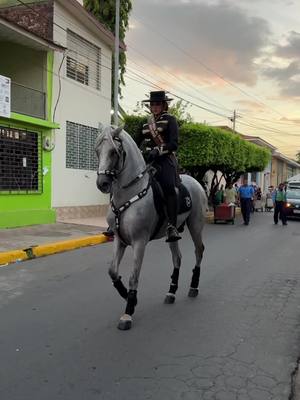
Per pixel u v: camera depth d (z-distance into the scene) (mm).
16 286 7469
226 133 22750
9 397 3701
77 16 17922
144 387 3922
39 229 14156
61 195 17422
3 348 4734
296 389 3955
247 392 3887
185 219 6629
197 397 3770
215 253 11391
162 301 6648
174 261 6672
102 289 7266
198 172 24516
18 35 14922
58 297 6770
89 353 4637
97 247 12039
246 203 20250
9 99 13820
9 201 14523
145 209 5410
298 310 6410
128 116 21453
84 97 18672
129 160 5355
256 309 6387
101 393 3795
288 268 9656
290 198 24922
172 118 5836
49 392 3797
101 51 19797
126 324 5336
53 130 16406
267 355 4707
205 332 5352
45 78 16344
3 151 14281
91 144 19250
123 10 24734
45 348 4746
